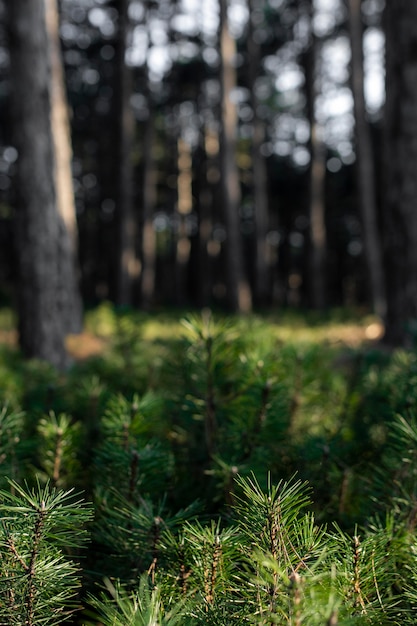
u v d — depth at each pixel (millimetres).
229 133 17906
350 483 1561
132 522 1254
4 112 27359
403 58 6887
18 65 6637
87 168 33531
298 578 846
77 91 28625
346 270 41062
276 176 34844
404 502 1320
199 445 1812
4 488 1422
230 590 1075
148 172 25984
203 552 1093
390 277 7078
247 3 23094
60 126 9859
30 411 2191
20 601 1042
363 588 1066
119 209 22047
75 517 1066
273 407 1718
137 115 30531
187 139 31719
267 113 31312
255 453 1649
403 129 6957
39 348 6512
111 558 1311
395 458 1500
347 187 33938
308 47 22609
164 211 37969
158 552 1186
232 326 1859
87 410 2172
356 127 17344
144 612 901
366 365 2566
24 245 6605
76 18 23000
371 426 1984
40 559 1058
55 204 6719
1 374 2557
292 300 38500
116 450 1477
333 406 2184
